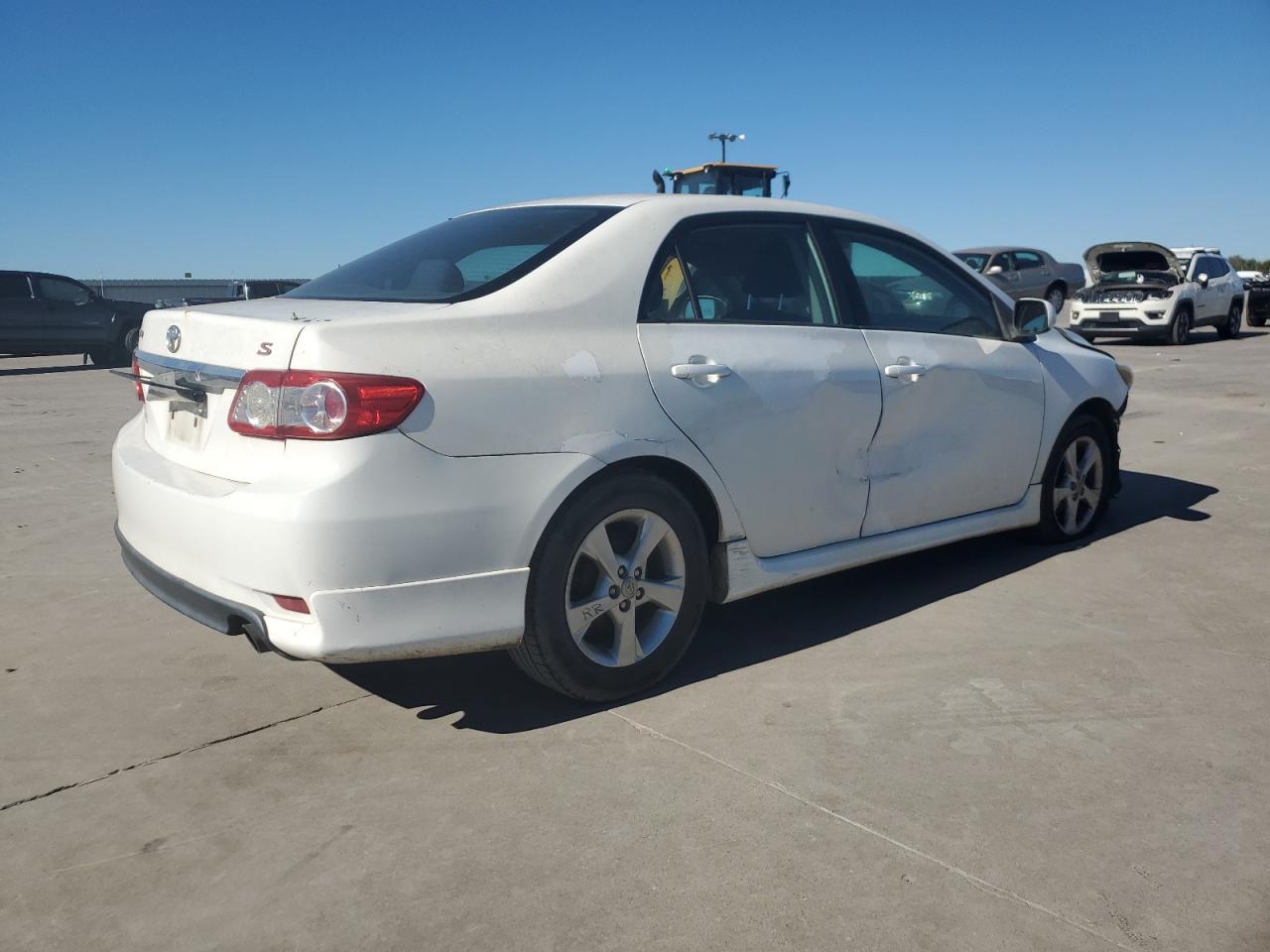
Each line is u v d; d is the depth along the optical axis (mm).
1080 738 2957
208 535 2801
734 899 2232
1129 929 2123
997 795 2643
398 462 2709
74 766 2885
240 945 2121
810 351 3656
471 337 2891
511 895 2262
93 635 3916
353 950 2098
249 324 2861
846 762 2828
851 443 3768
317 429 2660
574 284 3156
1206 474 6594
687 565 3309
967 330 4355
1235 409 9430
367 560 2682
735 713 3146
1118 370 5082
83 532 5473
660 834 2486
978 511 4406
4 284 17281
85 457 7855
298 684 3434
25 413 10773
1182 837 2453
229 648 3775
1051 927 2131
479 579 2855
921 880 2291
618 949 2084
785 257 3764
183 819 2600
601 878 2318
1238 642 3686
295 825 2562
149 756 2938
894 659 3551
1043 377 4574
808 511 3660
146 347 3473
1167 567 4570
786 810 2584
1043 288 21234
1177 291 16938
